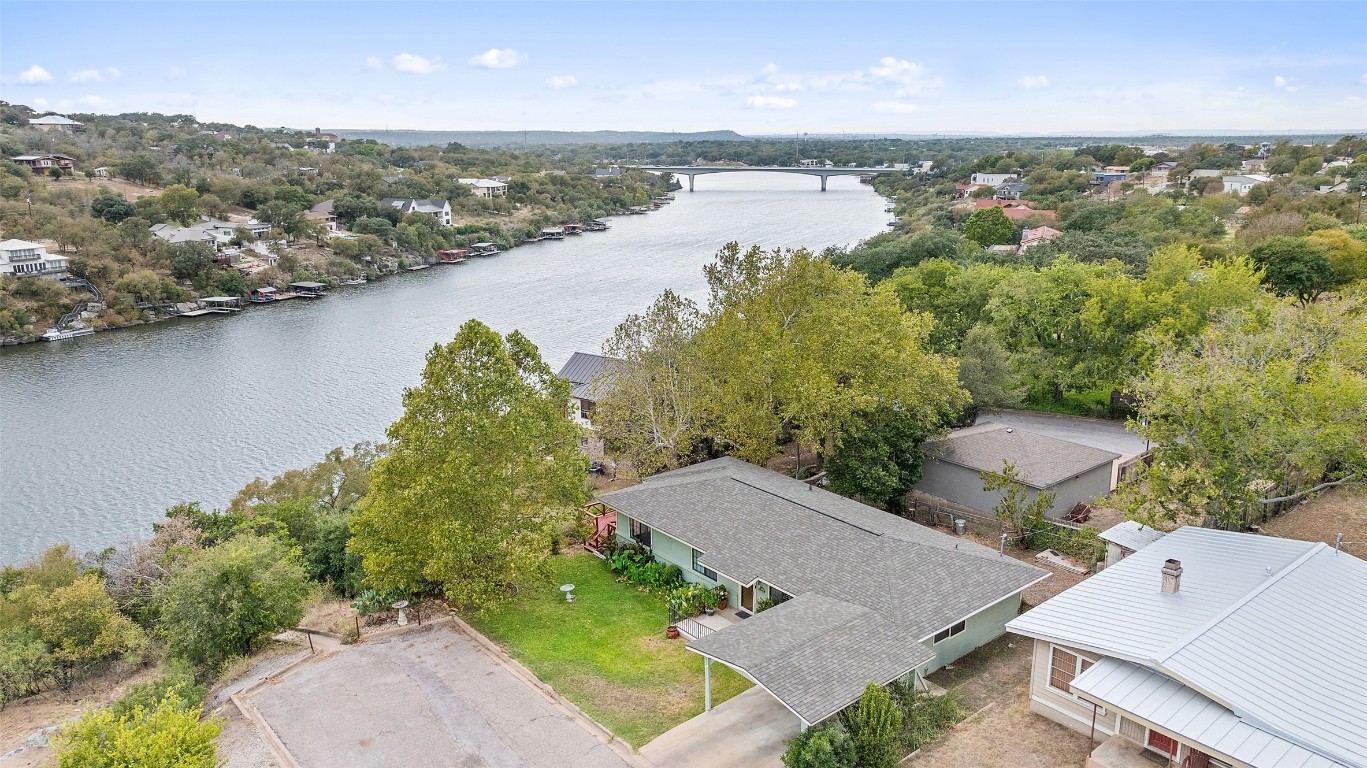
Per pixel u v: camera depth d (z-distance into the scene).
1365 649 19.80
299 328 99.69
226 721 24.02
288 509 41.34
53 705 28.91
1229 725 17.48
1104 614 22.09
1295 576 22.56
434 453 28.88
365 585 33.47
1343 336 36.38
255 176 190.25
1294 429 28.36
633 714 23.80
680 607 29.48
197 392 73.50
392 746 22.41
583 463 32.97
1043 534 34.97
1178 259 52.62
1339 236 66.06
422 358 83.25
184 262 116.12
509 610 30.81
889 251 87.94
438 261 154.88
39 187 138.62
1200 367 31.12
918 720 22.12
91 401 71.50
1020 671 25.66
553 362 77.38
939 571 27.12
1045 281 55.81
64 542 46.34
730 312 40.66
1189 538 26.39
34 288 100.44
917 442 39.66
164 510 49.81
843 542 29.05
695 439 42.84
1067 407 55.41
